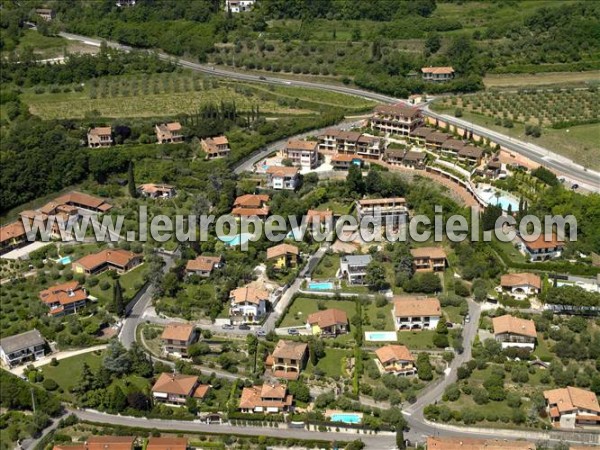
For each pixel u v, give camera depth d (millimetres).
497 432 193875
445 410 196750
